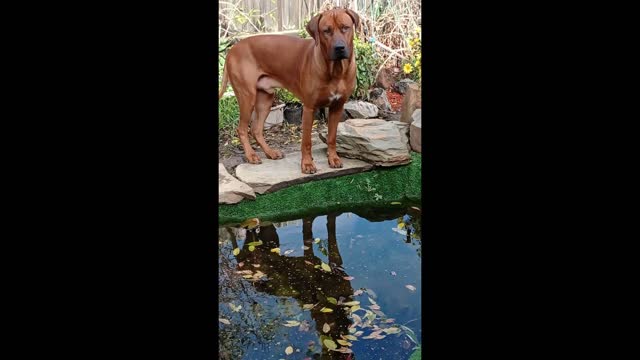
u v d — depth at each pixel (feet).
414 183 11.91
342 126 13.05
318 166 12.27
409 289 8.00
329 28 10.61
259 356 6.52
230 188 10.96
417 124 13.14
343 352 6.59
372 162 12.37
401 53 17.97
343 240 9.68
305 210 10.91
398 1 18.06
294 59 11.57
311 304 7.63
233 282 8.21
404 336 6.89
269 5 17.89
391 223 10.37
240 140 12.72
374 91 16.43
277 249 9.34
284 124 15.17
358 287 8.07
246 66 12.08
